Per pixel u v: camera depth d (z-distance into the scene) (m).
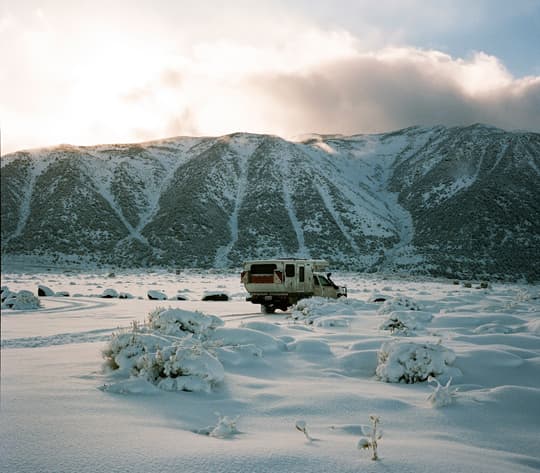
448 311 16.06
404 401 5.23
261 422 4.47
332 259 120.00
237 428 4.23
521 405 5.06
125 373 6.23
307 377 6.71
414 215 151.25
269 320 15.88
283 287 19.30
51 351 8.44
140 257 121.94
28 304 21.17
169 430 3.98
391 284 58.72
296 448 3.47
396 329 10.80
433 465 3.20
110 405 4.70
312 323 13.50
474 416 4.76
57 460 3.15
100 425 3.99
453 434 4.23
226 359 7.18
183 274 87.44
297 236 132.38
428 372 6.43
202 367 5.62
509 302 19.08
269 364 7.30
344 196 158.38
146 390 5.26
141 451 3.34
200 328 8.73
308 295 20.19
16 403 4.66
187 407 4.83
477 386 6.05
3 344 10.64
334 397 5.28
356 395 5.36
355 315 14.86
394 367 6.54
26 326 14.35
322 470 3.07
